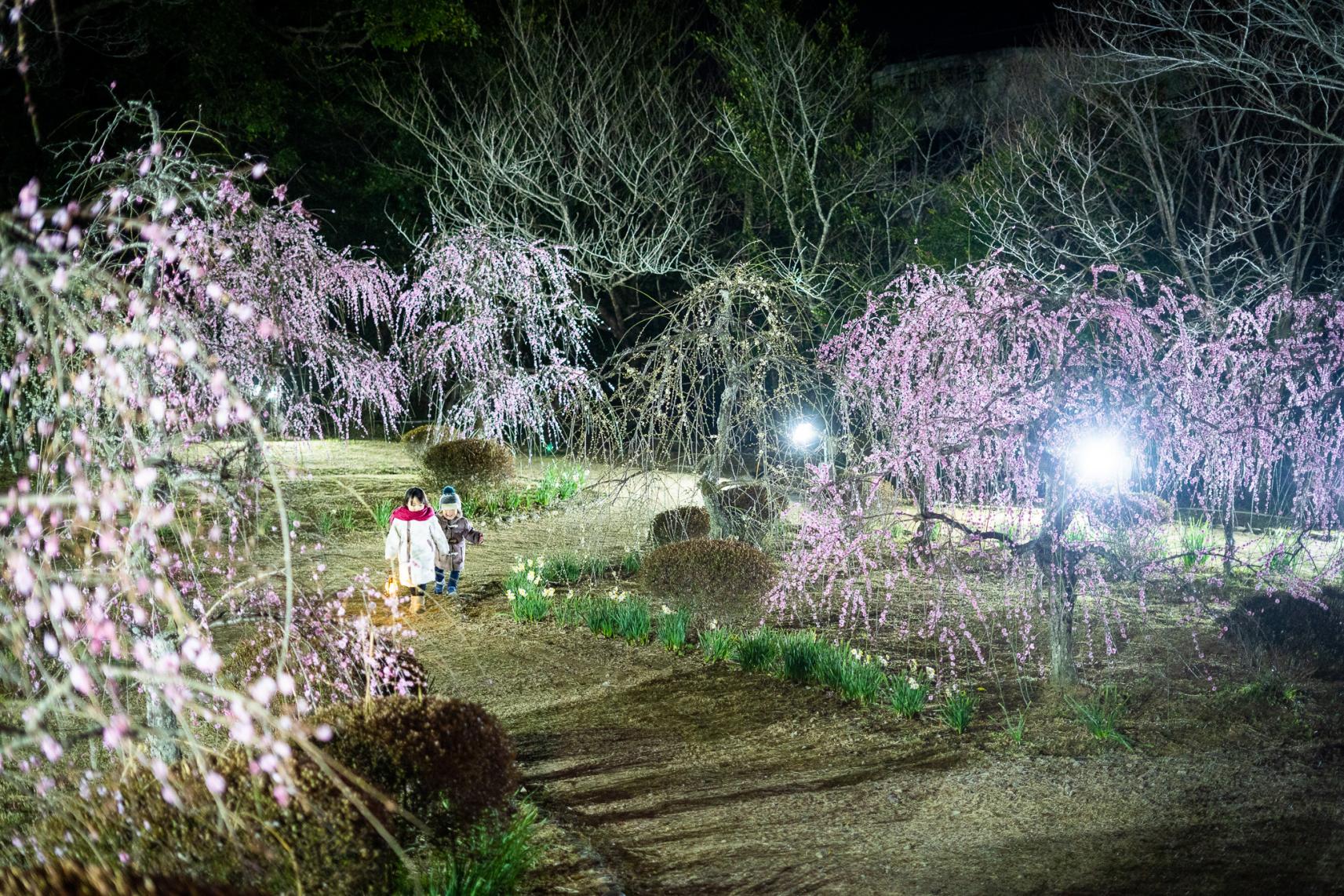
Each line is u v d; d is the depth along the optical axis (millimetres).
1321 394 9289
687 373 11531
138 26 19109
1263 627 8578
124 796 3898
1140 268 18547
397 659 6281
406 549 10094
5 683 5066
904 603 10578
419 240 26000
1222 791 5941
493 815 4633
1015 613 10070
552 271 15250
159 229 3383
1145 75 17172
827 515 8156
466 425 16500
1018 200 19922
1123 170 19984
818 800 5836
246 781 3861
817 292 22234
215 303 7844
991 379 8445
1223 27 18203
